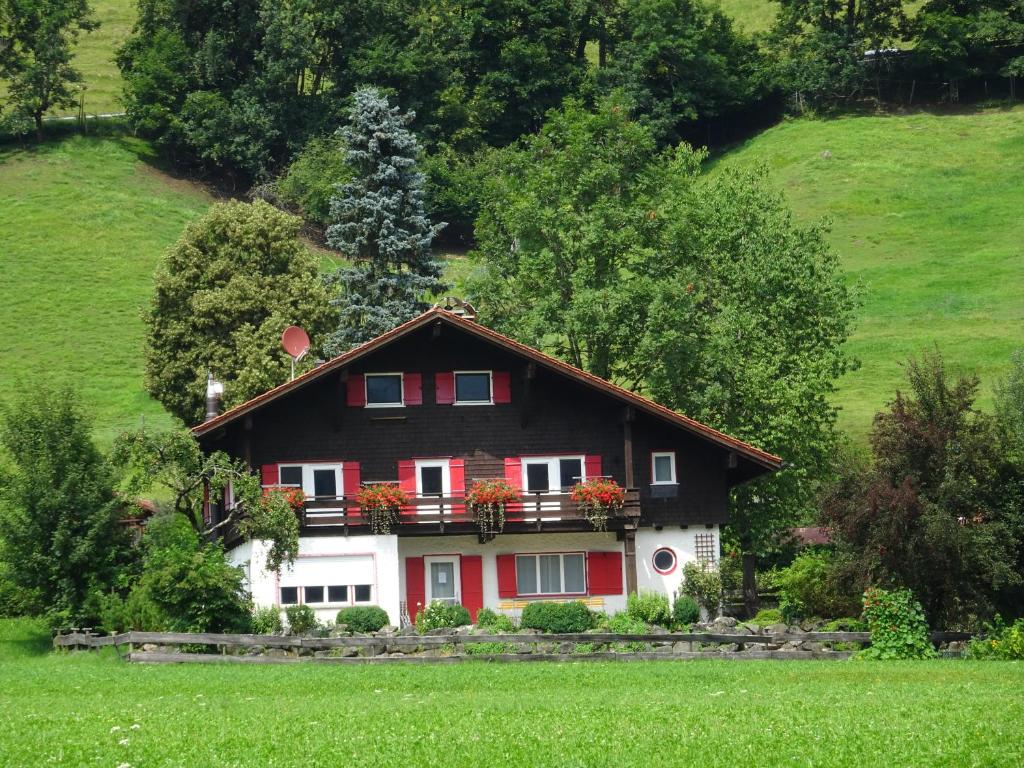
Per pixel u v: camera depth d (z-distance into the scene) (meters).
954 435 45.09
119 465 48.75
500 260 69.69
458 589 52.72
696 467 53.97
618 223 65.94
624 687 34.62
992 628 43.38
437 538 52.84
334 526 51.09
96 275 120.06
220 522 53.00
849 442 63.12
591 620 48.72
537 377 53.59
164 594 44.66
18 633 48.91
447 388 53.34
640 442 53.94
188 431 50.53
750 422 60.19
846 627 45.06
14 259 120.94
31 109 144.50
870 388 93.81
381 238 80.81
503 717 27.78
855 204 136.00
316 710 29.53
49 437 48.38
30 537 47.47
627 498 51.97
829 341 63.69
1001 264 119.19
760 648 42.53
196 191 143.25
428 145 143.88
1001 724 25.59
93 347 107.81
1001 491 45.22
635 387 64.00
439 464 53.00
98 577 47.72
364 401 53.00
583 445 53.62
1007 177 140.12
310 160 138.62
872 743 23.95
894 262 122.62
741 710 28.20
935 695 30.77
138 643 42.34
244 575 45.94
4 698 33.47
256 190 142.12
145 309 82.56
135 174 141.62
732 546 59.78
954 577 43.97
